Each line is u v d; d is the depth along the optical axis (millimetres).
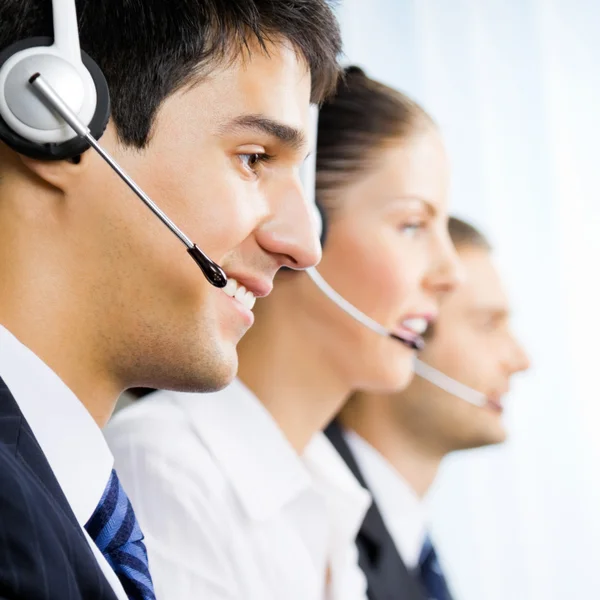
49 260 691
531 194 1733
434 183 1496
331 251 1396
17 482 539
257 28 757
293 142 785
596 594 1610
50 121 653
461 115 1720
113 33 718
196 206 733
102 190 698
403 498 1499
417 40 1707
